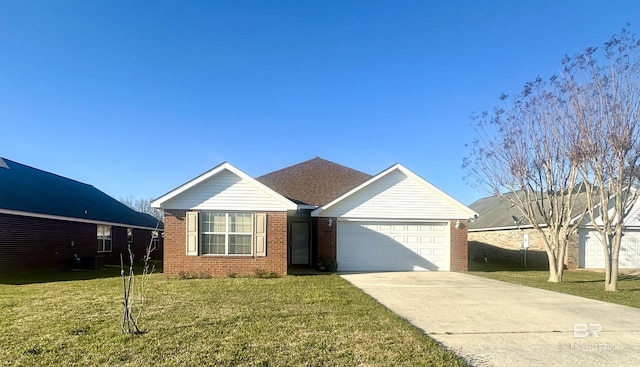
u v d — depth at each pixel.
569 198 14.32
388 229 17.55
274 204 14.93
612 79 12.04
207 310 8.20
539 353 5.77
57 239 19.08
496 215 27.98
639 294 11.11
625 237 20.97
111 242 24.14
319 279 13.60
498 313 8.37
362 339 6.21
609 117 12.02
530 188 15.62
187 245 14.50
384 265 17.38
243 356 5.43
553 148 14.48
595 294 11.03
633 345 6.18
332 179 20.95
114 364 5.12
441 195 17.69
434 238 17.73
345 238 17.33
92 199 25.36
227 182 14.87
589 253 20.59
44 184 21.73
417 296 10.45
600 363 5.38
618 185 12.11
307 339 6.18
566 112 13.48
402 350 5.72
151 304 8.84
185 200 14.65
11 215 16.11
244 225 14.80
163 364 5.12
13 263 16.20
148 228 28.83
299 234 19.48
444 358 5.43
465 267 17.53
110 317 7.61
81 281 13.45
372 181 17.36
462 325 7.32
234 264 14.62
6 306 8.73
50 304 8.92
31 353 5.51
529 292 11.30
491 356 5.62
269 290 10.91
